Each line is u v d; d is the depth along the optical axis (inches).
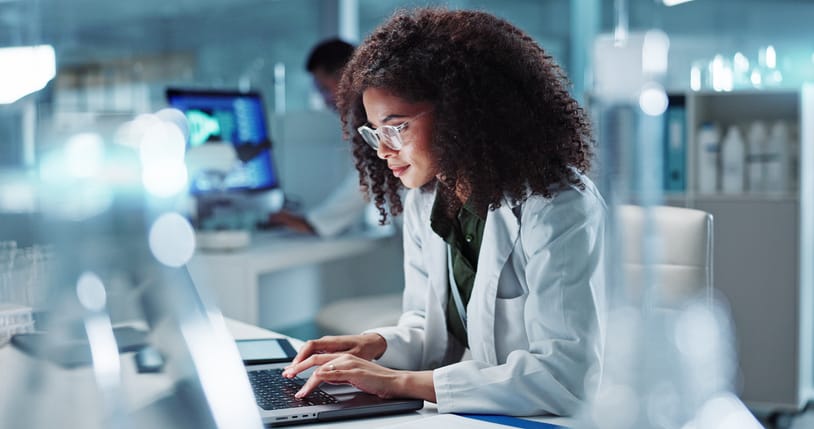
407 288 62.7
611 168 138.4
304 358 53.4
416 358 57.7
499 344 53.1
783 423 121.5
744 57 138.6
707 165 131.4
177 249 36.3
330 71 120.7
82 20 180.5
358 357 53.9
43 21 176.7
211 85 181.9
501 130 47.6
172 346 34.2
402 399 47.1
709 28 148.9
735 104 137.3
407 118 48.0
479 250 55.3
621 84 150.0
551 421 44.3
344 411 44.9
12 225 49.5
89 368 33.7
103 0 181.5
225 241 104.8
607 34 174.2
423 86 47.3
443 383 46.5
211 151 106.9
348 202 119.9
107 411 31.8
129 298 35.3
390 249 129.9
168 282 35.7
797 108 132.1
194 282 36.4
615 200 133.1
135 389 32.8
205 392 32.9
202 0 184.5
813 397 130.3
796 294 122.7
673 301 64.0
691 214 67.9
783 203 123.0
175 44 184.7
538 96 49.3
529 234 50.2
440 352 58.6
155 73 184.4
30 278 44.6
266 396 47.1
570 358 46.5
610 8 173.6
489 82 47.3
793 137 129.1
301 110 135.0
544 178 49.3
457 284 57.1
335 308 109.3
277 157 137.8
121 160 36.1
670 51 152.3
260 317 122.5
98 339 34.5
